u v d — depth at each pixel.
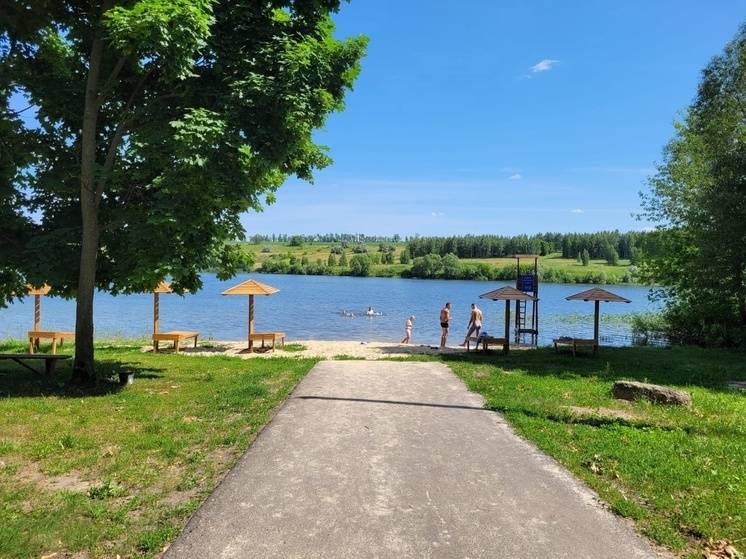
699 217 21.12
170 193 9.56
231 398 8.95
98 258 11.57
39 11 10.38
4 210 10.70
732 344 21.17
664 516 4.61
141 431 6.97
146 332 30.14
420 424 7.48
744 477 5.52
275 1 10.84
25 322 36.25
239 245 14.09
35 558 3.75
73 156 11.40
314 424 7.37
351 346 20.73
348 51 11.35
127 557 3.79
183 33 8.54
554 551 3.93
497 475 5.49
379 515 4.48
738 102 22.53
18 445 6.28
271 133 9.99
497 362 14.96
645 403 9.10
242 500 4.75
